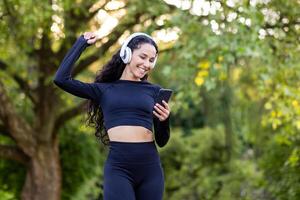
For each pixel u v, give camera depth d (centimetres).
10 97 1079
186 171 1642
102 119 410
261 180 1155
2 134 1058
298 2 919
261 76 862
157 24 917
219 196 1549
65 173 1165
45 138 1048
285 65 893
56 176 1055
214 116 1619
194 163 1631
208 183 1574
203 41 820
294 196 1019
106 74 396
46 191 1041
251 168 1505
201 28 844
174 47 863
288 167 1040
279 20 917
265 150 1180
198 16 866
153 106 387
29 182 1050
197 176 1627
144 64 383
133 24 946
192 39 833
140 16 958
